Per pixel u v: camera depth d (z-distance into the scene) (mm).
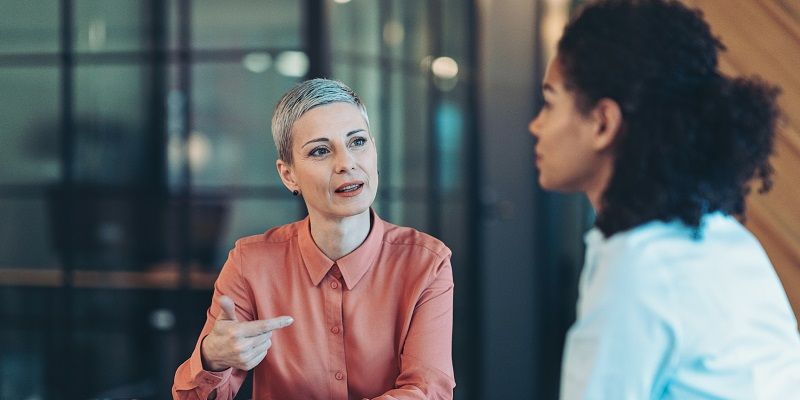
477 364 5555
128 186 4266
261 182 4094
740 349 931
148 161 4238
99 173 4293
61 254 4336
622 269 918
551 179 1009
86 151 4293
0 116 4352
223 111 4117
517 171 5945
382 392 1625
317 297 1630
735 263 959
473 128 5660
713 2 1508
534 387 5879
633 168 938
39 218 4355
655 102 937
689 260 932
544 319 5961
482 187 5766
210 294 4199
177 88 4180
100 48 4262
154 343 4258
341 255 1618
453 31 5383
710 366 923
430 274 1617
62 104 4293
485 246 5750
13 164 4363
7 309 4387
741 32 1506
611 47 945
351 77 4141
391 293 1626
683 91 939
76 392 4324
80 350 4328
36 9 4297
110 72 4254
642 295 905
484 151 5883
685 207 935
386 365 1623
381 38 4430
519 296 5930
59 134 4301
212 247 4199
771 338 959
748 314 944
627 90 934
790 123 1485
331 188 1515
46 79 4309
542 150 1011
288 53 3957
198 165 4191
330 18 3934
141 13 4207
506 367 5875
